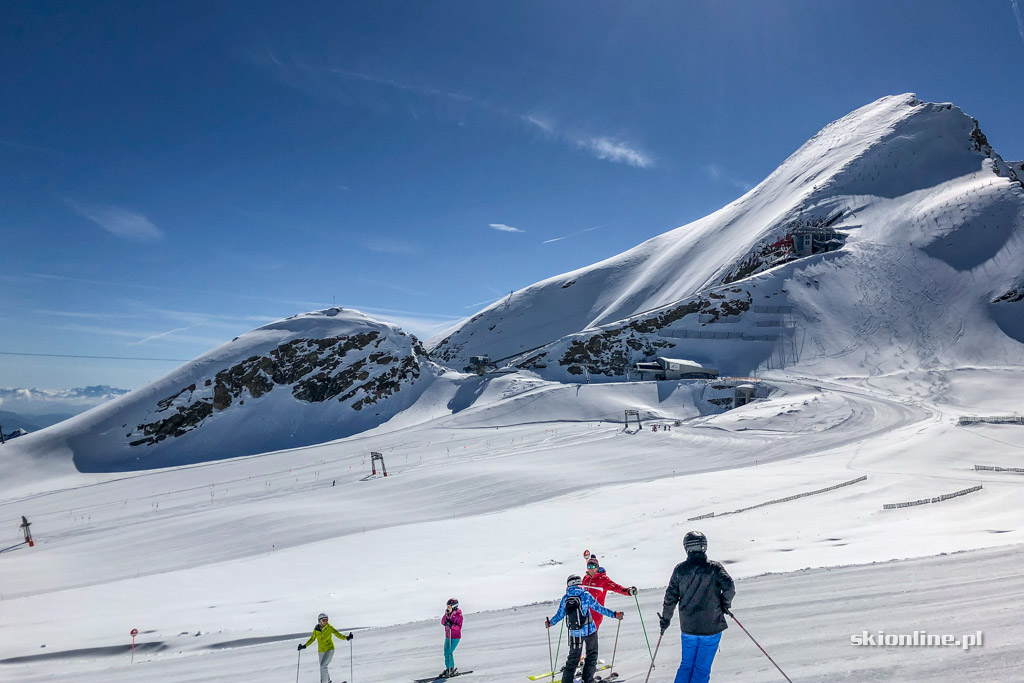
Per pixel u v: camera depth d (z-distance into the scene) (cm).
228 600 2475
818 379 11062
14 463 10712
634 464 6322
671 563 1958
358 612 1816
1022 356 11106
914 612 876
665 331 13462
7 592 3997
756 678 688
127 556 4694
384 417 12875
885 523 2131
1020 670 612
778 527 2356
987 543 1418
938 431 5897
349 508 5403
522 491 5428
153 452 11338
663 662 845
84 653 1758
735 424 7775
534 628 1247
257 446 11706
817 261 14625
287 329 14162
